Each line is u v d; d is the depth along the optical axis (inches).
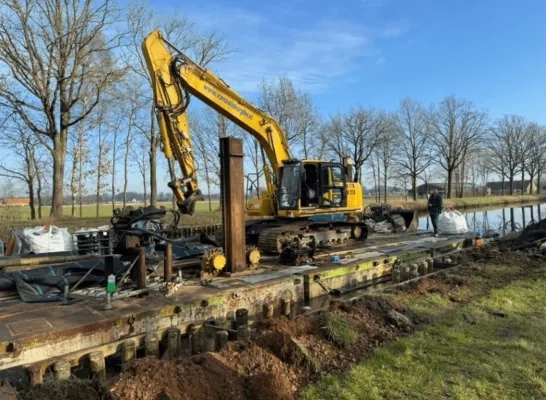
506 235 609.0
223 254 322.0
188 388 155.4
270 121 435.8
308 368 178.9
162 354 232.2
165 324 239.1
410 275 392.8
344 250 454.0
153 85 324.2
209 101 375.6
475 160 2269.9
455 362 185.9
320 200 461.4
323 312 235.5
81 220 714.8
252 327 230.1
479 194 2399.1
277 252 414.9
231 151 320.2
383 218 662.5
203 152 1210.6
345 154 1507.1
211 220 852.0
